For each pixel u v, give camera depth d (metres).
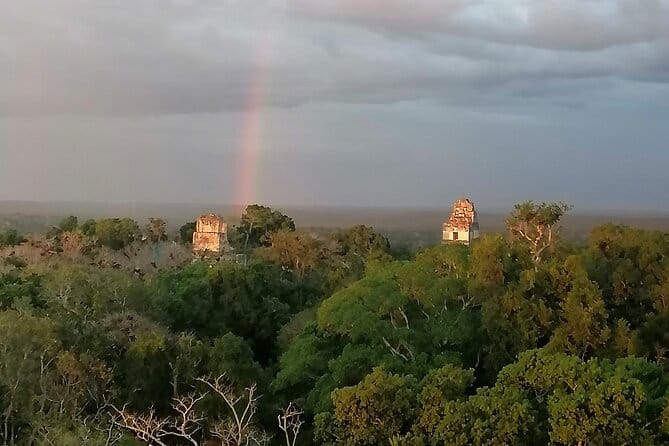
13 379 31.73
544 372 27.72
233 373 38.00
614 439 25.28
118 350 39.31
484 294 37.41
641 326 40.31
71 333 37.56
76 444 28.78
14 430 32.00
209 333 54.84
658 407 27.44
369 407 27.75
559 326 35.78
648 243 43.69
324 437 29.47
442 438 26.19
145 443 32.56
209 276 58.53
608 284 41.91
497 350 36.56
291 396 39.78
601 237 47.69
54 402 31.81
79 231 84.88
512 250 41.16
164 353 38.50
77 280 45.06
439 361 34.28
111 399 35.12
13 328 32.34
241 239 103.50
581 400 25.70
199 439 36.28
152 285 56.00
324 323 39.38
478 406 26.58
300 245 82.88
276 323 58.84
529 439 26.31
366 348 36.22
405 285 39.16
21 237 91.31
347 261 77.06
